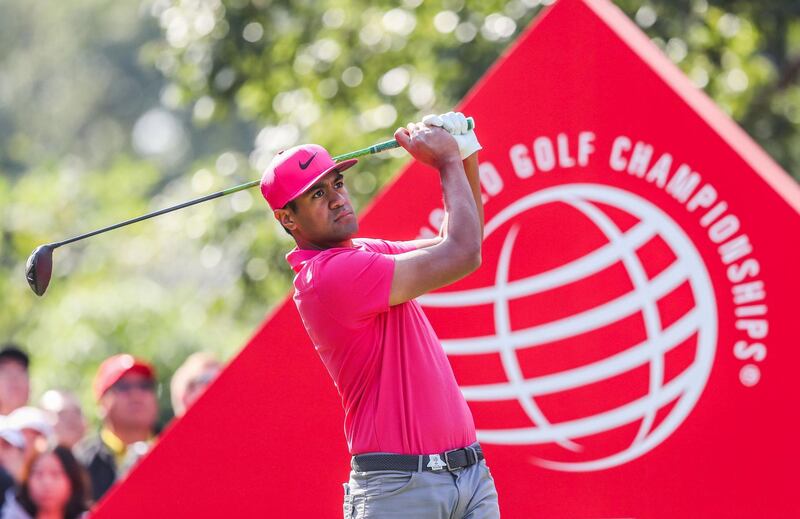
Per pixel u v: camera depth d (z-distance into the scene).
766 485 17.38
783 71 42.12
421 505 15.09
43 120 120.56
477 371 18.42
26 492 23.03
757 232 17.50
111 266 53.28
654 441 17.81
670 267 17.84
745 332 17.52
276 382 18.94
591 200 18.17
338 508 18.73
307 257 15.71
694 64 36.59
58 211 54.84
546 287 18.27
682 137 17.84
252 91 40.38
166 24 40.69
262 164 38.53
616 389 18.00
